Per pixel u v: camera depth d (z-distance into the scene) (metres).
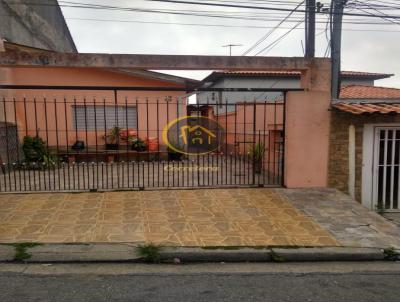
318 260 4.61
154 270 4.21
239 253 4.55
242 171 10.74
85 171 10.44
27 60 7.05
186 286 3.79
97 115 13.27
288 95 7.76
